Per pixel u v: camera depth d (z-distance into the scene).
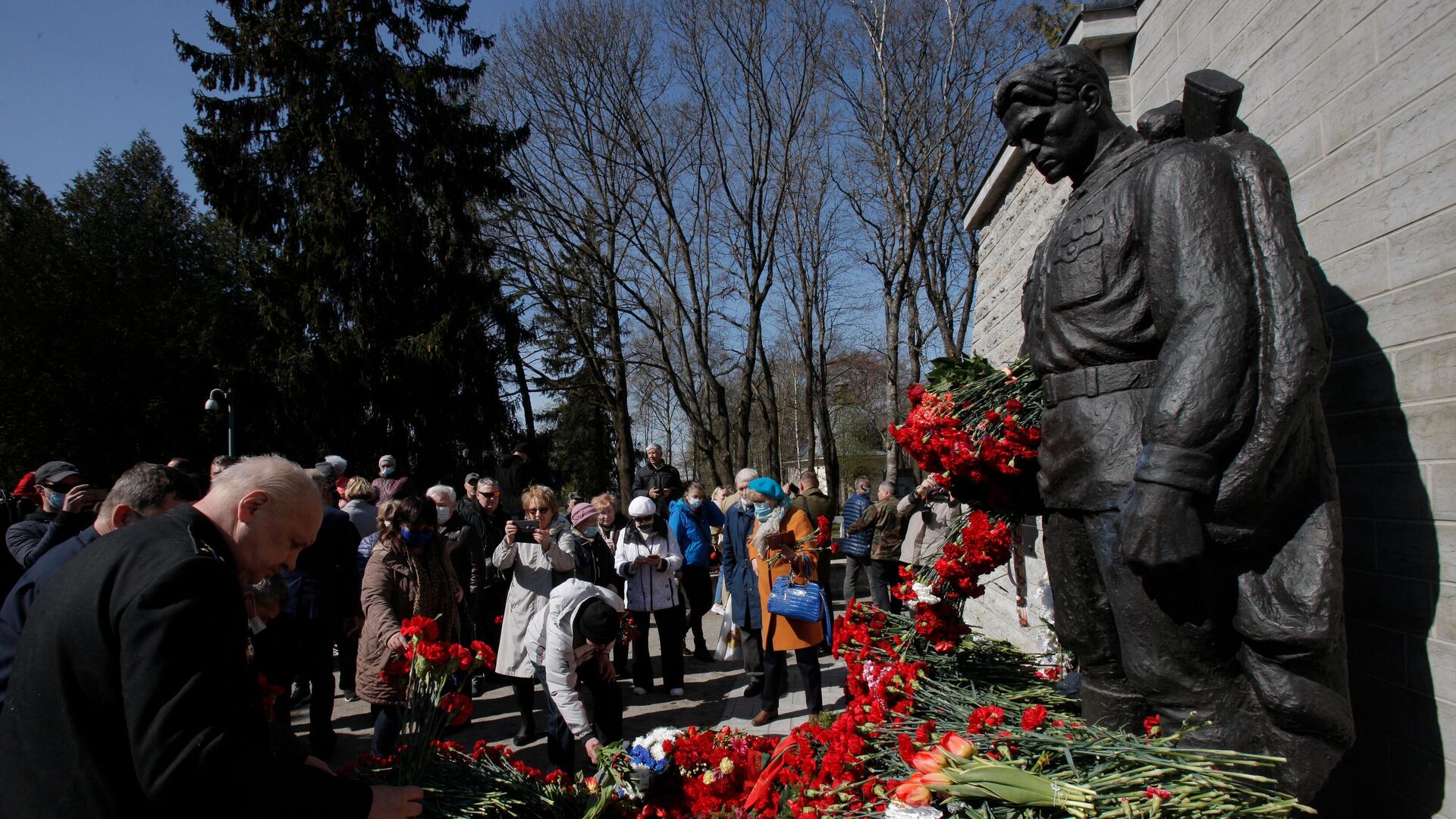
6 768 1.58
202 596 1.64
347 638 5.73
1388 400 2.44
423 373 17.86
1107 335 2.28
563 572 5.67
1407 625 2.38
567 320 21.16
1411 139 2.32
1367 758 2.56
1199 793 2.02
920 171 20.91
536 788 2.86
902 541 8.82
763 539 6.00
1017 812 2.16
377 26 18.91
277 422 17.69
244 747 1.61
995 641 3.64
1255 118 3.08
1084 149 2.49
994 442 2.86
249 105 18.11
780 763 2.88
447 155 18.89
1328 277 2.70
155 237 27.88
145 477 3.29
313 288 17.55
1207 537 2.04
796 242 22.88
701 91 20.58
